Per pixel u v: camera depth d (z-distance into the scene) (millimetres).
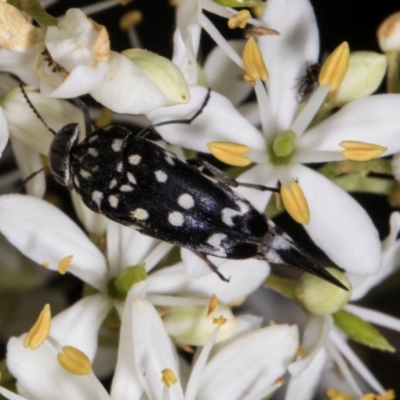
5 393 50
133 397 50
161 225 49
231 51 52
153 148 49
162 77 50
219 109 52
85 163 49
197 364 50
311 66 53
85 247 52
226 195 48
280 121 53
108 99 49
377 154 51
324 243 52
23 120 52
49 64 50
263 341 51
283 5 53
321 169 54
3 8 50
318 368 54
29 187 54
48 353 50
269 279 54
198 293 52
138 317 49
